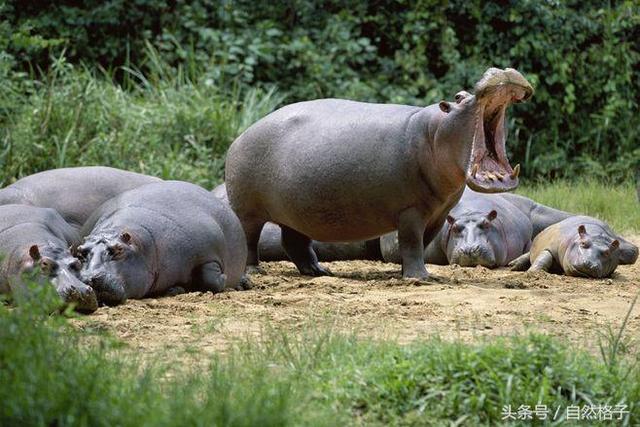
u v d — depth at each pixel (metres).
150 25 48.19
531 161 50.34
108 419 11.22
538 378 13.80
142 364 15.03
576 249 27.66
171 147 40.66
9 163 36.28
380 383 13.69
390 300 21.47
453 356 13.98
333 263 31.20
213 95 43.69
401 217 25.34
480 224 29.77
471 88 49.56
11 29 45.31
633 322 19.64
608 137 51.81
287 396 12.30
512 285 24.84
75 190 26.36
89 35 48.19
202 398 12.98
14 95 39.62
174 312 19.98
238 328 18.22
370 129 25.47
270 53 47.75
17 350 12.35
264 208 27.39
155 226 22.47
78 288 19.34
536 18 50.47
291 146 26.22
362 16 50.50
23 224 21.58
